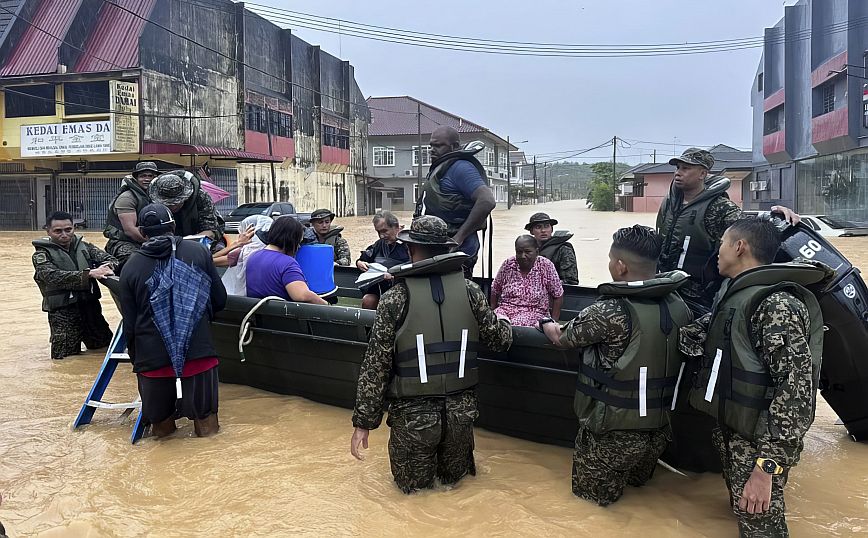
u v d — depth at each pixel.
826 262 4.05
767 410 2.91
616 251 3.43
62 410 5.27
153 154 27.03
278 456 4.25
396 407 3.64
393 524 3.37
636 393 3.31
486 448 4.34
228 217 22.06
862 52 25.86
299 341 5.09
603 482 3.50
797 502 3.61
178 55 27.52
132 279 4.43
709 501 3.63
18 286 12.56
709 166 4.49
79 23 27.16
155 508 3.58
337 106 42.59
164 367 4.44
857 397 4.29
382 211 7.37
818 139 28.88
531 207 66.75
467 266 4.80
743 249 3.11
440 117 54.59
